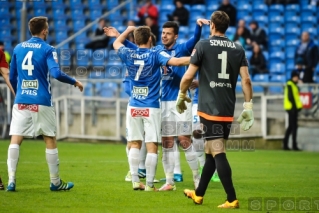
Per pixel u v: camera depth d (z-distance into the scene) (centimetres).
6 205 2009
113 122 5281
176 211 1944
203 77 2006
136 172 2464
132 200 2172
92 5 6844
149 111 2394
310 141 5031
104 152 4425
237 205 2005
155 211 1942
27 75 2300
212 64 1992
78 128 5362
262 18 6412
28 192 2330
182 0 6594
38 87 2306
